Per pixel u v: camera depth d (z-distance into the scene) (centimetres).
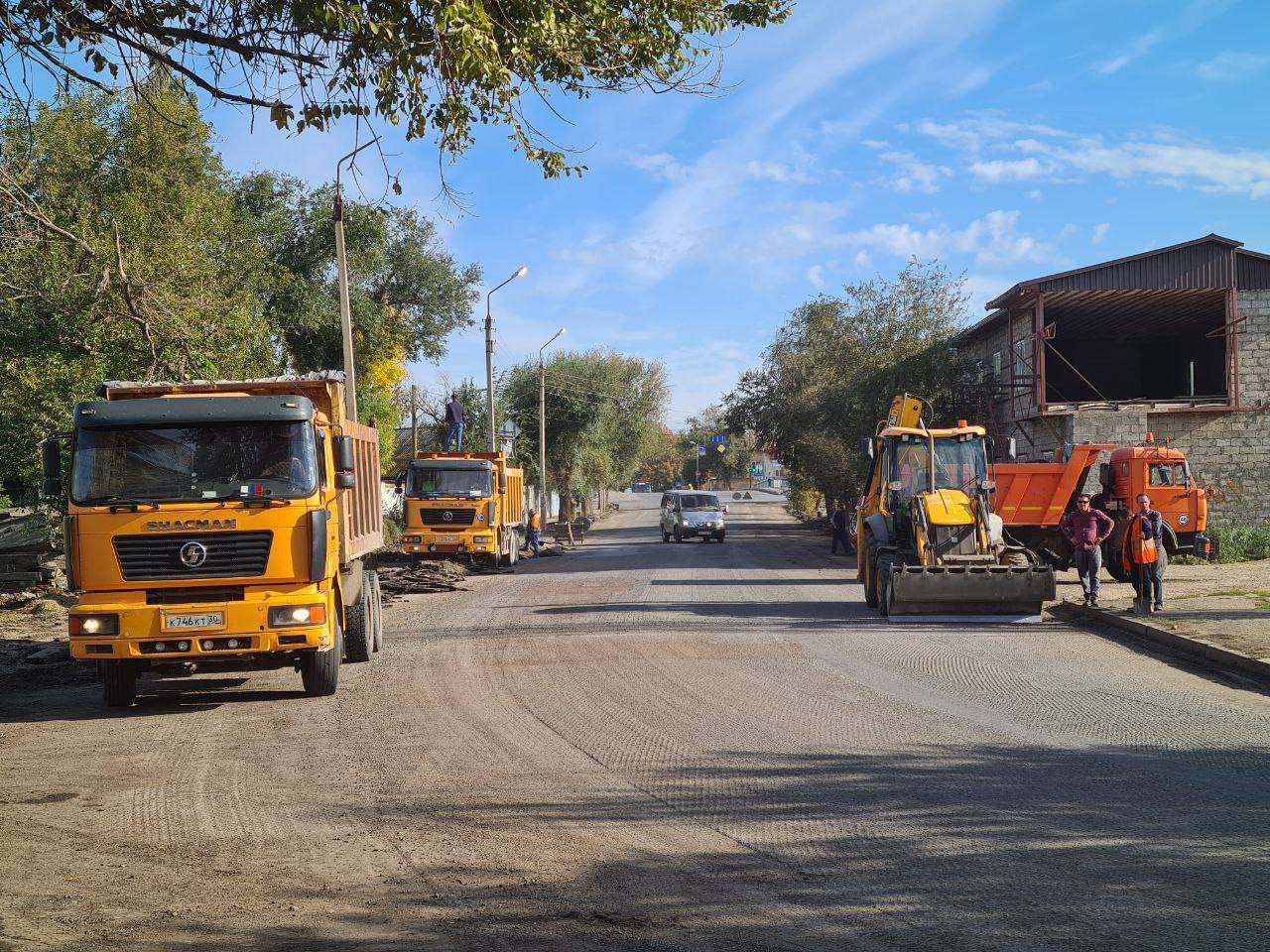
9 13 883
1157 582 1584
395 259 4262
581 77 980
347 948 452
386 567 2848
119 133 2441
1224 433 3241
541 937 460
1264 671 1135
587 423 6788
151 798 718
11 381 2045
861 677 1138
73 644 989
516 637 1534
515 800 685
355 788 728
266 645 1005
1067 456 2430
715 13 992
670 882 528
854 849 574
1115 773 732
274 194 3822
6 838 632
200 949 455
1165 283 3191
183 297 2216
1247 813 633
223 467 1026
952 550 1716
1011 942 443
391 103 946
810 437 4441
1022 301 3441
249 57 945
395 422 4734
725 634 1508
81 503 1002
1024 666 1212
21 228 1855
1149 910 477
